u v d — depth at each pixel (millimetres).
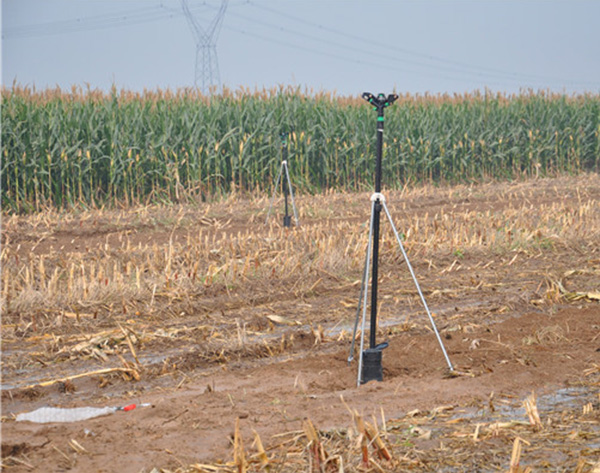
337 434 4898
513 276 11438
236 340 7934
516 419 5312
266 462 4355
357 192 26125
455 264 12359
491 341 7648
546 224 15352
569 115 31594
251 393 6164
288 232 14367
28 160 21078
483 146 29531
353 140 26375
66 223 16891
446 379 6531
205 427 5234
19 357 7461
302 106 25672
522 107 30891
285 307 9648
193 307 9469
